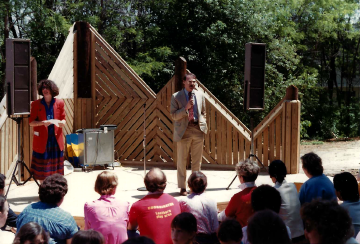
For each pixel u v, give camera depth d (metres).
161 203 3.67
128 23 17.47
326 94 22.81
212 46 15.80
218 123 7.43
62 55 7.54
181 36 15.84
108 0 16.48
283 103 6.88
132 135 7.86
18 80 5.45
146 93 7.74
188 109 5.68
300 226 3.91
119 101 7.90
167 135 7.66
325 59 24.22
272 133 7.14
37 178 5.53
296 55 18.83
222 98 16.38
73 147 7.47
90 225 3.60
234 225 2.83
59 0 15.84
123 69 7.84
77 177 6.85
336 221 2.30
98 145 7.33
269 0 18.72
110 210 3.62
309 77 19.16
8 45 5.34
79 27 7.90
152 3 16.88
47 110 5.51
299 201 3.98
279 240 2.26
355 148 13.52
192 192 3.97
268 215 2.32
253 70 5.92
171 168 7.57
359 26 23.75
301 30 22.25
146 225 3.58
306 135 19.78
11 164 6.40
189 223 3.04
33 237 2.54
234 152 7.39
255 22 15.77
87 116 8.02
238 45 15.85
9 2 14.13
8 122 6.27
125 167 7.69
